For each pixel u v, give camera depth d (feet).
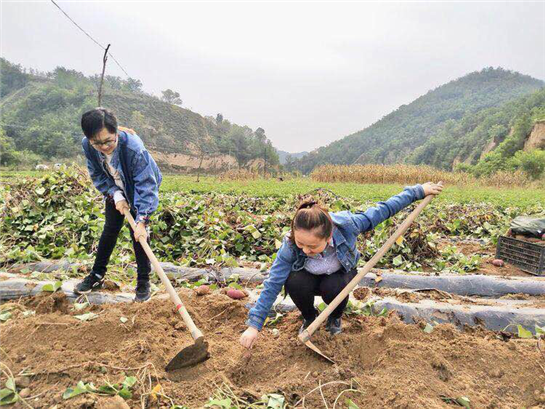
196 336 9.62
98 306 12.49
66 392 8.68
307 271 10.62
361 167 123.44
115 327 10.93
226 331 11.94
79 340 10.52
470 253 27.63
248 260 22.90
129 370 9.57
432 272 21.21
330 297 10.77
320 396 9.25
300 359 10.52
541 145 225.56
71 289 13.67
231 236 24.53
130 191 12.43
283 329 12.25
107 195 12.82
